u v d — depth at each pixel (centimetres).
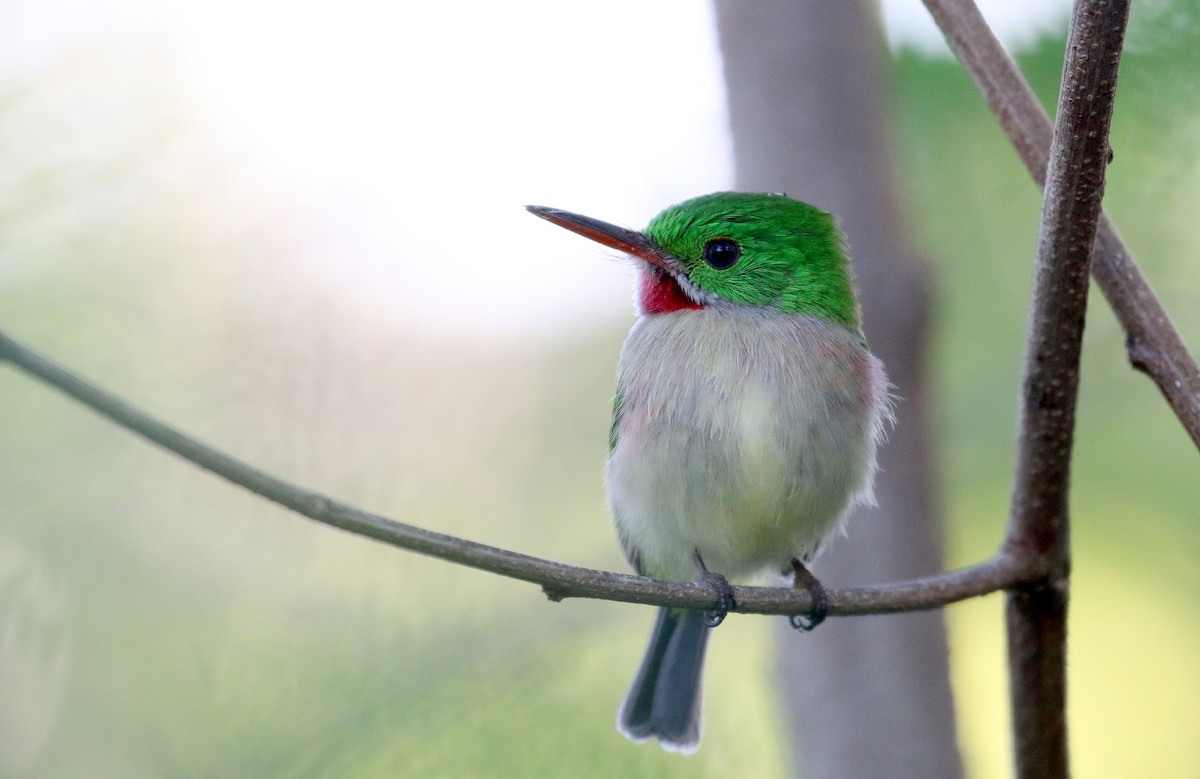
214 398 931
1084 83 615
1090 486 1123
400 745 927
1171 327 686
